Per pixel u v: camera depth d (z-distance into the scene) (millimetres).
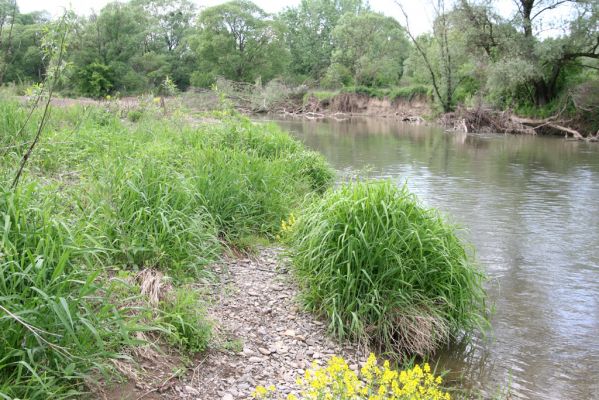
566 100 33312
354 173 15047
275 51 62125
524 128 33188
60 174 7504
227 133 11750
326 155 19953
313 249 5820
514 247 8922
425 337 5324
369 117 49750
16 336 3438
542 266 8016
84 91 43344
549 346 5617
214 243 6555
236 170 8148
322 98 54438
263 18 64688
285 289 6148
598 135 29234
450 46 39312
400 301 5465
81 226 4926
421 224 5852
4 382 3350
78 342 3406
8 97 12430
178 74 63156
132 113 15336
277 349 4941
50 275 3904
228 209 7434
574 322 6176
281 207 8203
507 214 11219
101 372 3736
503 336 5801
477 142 27172
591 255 8578
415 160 19188
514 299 6773
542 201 12578
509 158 20562
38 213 4305
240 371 4465
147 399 3799
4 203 4184
